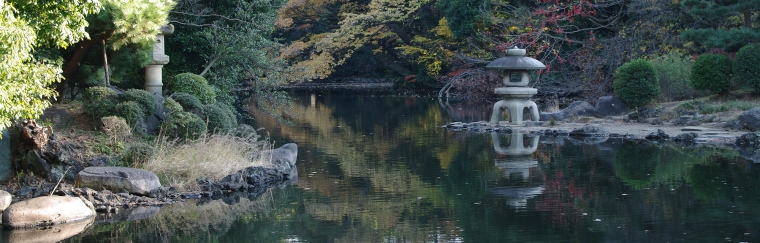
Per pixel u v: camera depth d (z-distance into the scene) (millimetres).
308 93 36844
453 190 10750
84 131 12023
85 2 8695
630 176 11578
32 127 10328
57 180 10250
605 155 14039
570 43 27312
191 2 18016
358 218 9086
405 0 34938
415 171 12578
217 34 18203
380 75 43938
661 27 24234
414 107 27812
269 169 11875
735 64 19266
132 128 12289
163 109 13211
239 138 12461
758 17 20719
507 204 9688
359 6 36750
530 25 26312
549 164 13008
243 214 9359
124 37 12531
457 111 25859
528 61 19906
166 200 10148
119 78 14469
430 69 34500
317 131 19562
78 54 12805
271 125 21188
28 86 8297
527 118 21516
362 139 17609
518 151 14891
